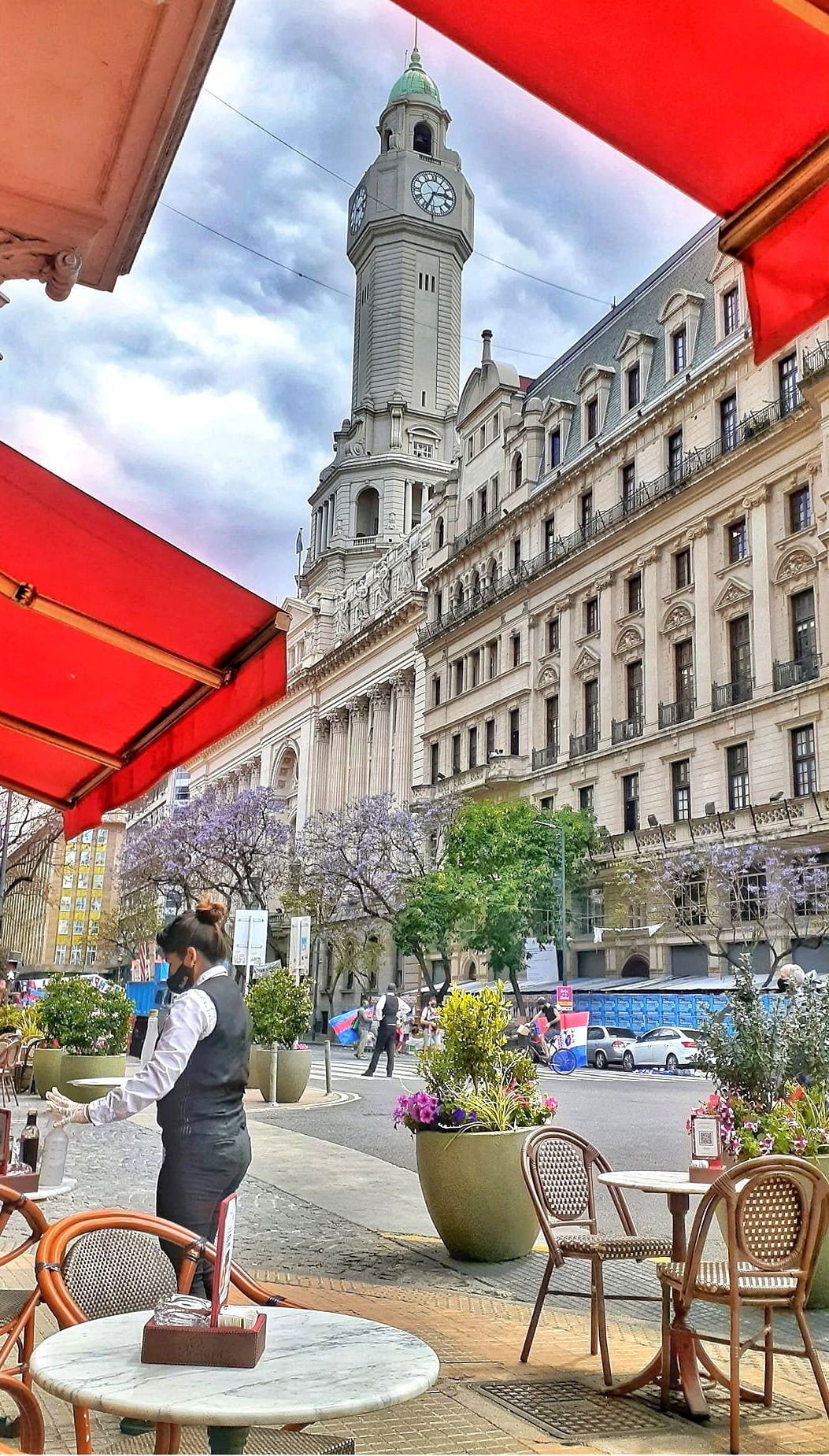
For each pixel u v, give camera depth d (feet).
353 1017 116.67
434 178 339.98
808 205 9.37
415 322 328.70
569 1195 18.58
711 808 123.13
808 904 107.14
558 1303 21.02
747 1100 21.88
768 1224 14.47
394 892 156.46
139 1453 9.93
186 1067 13.56
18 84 11.70
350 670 236.02
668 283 153.17
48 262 14.24
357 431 319.06
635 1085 79.97
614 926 133.28
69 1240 10.20
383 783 213.66
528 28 8.97
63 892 418.31
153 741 20.99
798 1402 15.51
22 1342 12.53
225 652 16.93
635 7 8.41
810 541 115.65
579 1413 14.80
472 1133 24.03
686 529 133.59
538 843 136.87
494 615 175.22
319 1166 37.09
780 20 8.09
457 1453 13.10
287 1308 9.90
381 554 286.25
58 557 15.42
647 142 9.68
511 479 177.88
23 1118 43.91
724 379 131.34
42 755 23.38
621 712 143.64
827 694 110.32
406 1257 24.58
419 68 357.82
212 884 201.57
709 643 127.95
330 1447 9.70
